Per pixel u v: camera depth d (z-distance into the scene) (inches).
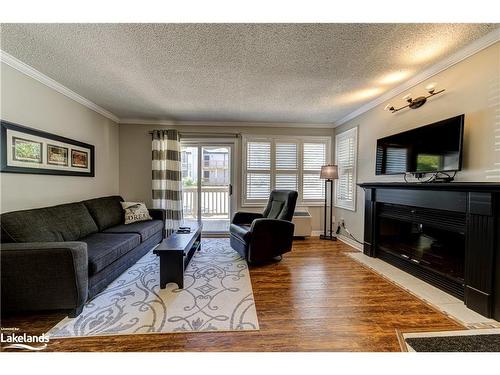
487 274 74.3
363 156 156.9
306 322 74.4
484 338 65.6
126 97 138.3
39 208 102.4
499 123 77.2
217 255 142.0
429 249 112.0
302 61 95.7
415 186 97.6
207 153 200.7
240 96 135.9
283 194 150.9
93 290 85.4
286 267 122.3
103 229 133.0
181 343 64.7
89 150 146.6
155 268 118.5
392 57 92.7
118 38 80.4
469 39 80.7
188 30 75.8
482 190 73.1
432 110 103.7
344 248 158.1
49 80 112.3
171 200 183.9
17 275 71.6
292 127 197.5
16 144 96.0
